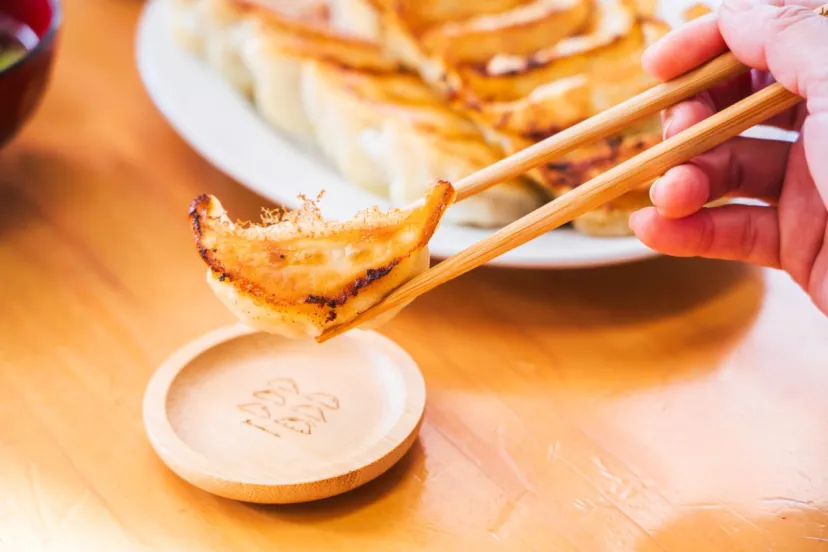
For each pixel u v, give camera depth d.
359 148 0.58
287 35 0.62
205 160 0.62
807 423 0.49
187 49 0.66
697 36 0.45
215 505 0.45
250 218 0.58
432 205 0.42
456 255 0.42
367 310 0.42
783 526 0.45
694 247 0.49
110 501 0.45
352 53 0.62
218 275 0.42
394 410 0.47
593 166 0.54
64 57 0.70
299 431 0.46
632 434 0.48
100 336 0.52
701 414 0.49
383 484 0.46
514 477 0.46
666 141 0.42
